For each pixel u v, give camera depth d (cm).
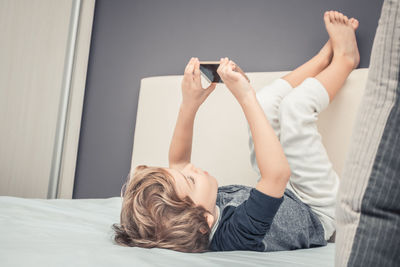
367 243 40
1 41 198
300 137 113
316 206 111
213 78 106
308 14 162
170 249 73
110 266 54
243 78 89
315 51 159
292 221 94
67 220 101
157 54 202
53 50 217
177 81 182
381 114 42
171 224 75
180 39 196
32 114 209
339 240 43
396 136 41
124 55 213
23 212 104
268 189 78
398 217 40
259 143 83
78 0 223
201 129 170
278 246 89
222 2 185
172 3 201
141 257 60
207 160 167
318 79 122
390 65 43
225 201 102
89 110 221
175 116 180
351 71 135
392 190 40
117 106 213
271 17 171
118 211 128
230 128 165
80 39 223
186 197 80
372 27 146
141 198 78
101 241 76
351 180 42
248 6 178
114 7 220
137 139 189
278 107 123
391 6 43
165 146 181
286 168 79
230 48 180
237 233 80
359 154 42
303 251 90
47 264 53
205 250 79
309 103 115
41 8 213
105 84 218
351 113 132
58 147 217
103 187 212
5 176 199
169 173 84
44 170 213
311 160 112
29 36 209
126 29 214
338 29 133
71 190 219
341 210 43
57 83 218
